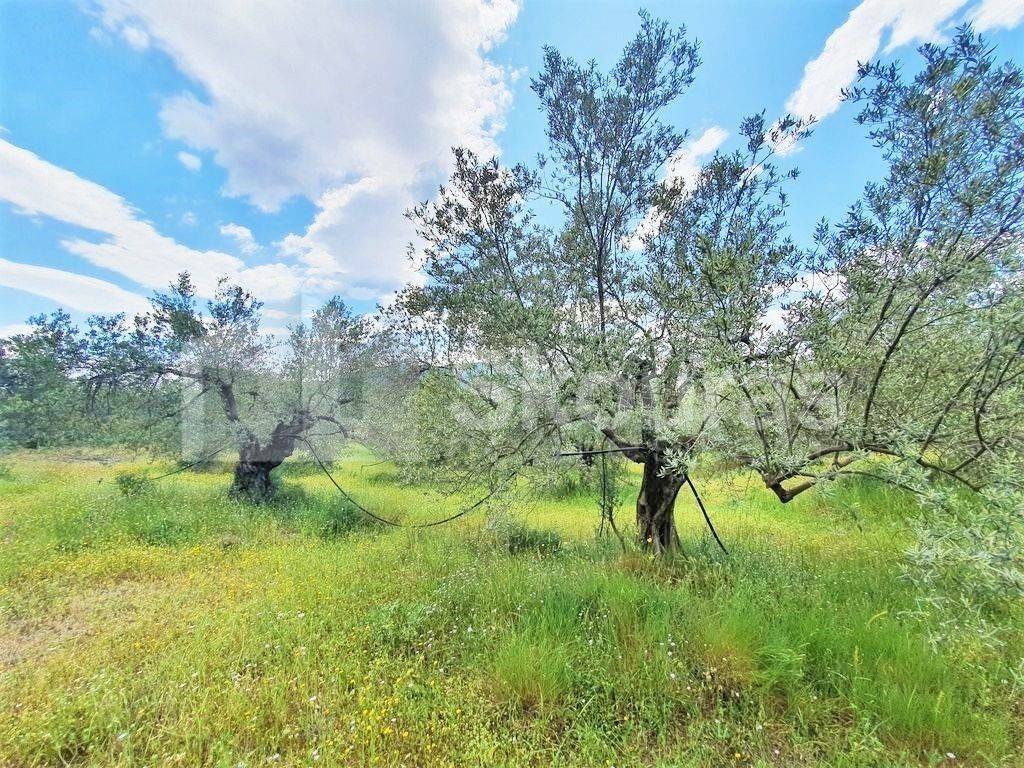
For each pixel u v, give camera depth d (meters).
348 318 7.96
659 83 4.07
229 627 3.11
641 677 2.53
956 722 2.19
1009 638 2.70
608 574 3.77
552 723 2.32
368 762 2.06
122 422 7.41
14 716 2.29
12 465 7.95
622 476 5.48
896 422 2.92
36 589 3.91
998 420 2.65
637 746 2.18
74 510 5.88
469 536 5.37
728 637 2.69
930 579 2.33
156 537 5.31
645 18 3.99
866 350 2.80
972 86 2.38
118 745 2.15
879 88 2.60
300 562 4.49
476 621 3.17
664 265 4.00
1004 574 1.97
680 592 3.29
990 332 2.38
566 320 4.07
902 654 2.55
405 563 4.48
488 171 4.33
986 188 2.31
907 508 5.01
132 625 3.28
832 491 2.99
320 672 2.67
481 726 2.25
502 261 4.51
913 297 2.60
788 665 2.56
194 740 2.16
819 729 2.25
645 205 4.37
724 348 2.93
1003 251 2.36
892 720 2.22
